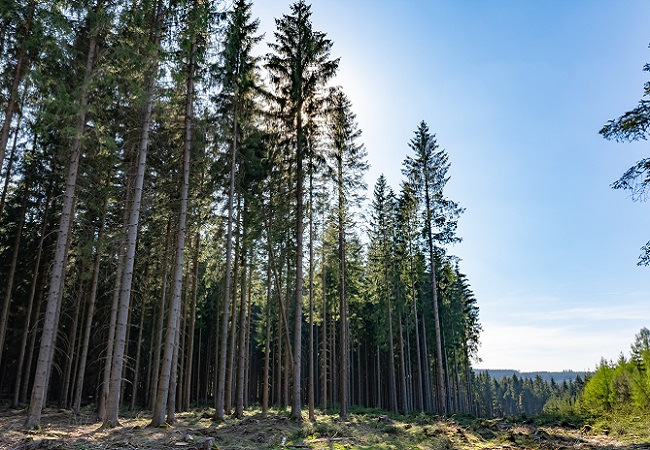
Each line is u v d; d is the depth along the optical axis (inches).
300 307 740.0
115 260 761.0
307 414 960.3
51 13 469.1
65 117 485.1
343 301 975.6
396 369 2080.5
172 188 738.2
